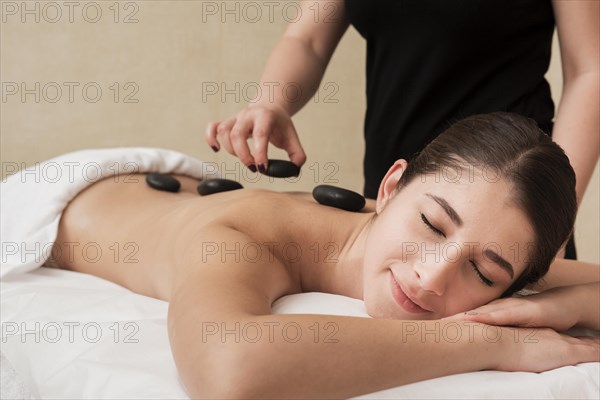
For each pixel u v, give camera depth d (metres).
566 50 1.26
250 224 1.06
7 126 2.26
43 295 1.11
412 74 1.37
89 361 0.83
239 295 0.85
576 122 1.22
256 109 1.25
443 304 0.91
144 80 2.39
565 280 1.17
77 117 2.33
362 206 1.16
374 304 0.94
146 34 2.38
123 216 1.34
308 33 1.50
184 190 1.49
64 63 2.29
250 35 2.50
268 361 0.75
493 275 0.91
